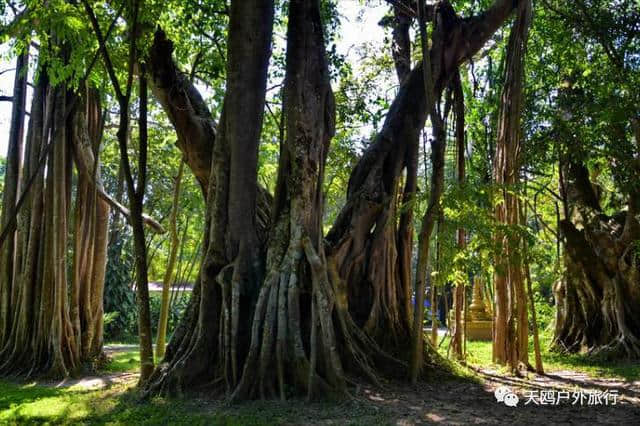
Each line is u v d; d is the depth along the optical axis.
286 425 8.00
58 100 14.84
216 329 10.88
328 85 12.16
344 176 21.41
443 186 11.55
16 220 15.32
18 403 10.24
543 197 24.92
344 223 12.91
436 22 14.08
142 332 11.09
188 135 13.31
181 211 29.81
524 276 15.28
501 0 14.35
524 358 13.89
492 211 12.79
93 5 11.59
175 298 31.36
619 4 15.59
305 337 10.54
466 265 11.98
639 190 16.69
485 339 23.00
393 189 13.30
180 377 10.30
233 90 11.21
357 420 8.18
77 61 11.27
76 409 9.40
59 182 14.63
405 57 16.17
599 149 15.33
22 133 15.91
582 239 18.95
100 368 15.52
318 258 10.62
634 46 15.54
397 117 13.68
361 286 12.87
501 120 14.23
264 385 9.81
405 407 9.17
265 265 11.29
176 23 14.27
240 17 11.11
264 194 13.45
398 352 12.55
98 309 16.08
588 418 8.48
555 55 17.36
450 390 10.87
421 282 11.47
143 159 11.28
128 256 30.59
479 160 19.27
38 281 14.66
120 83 14.91
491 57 19.08
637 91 14.00
